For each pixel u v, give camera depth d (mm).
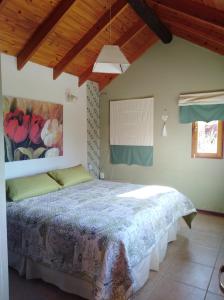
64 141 4562
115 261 2018
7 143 3514
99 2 3463
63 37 3748
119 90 5266
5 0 2762
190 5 3135
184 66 4586
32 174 3932
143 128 5043
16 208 2781
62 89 4473
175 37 4625
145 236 2391
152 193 3348
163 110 4828
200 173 4582
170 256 2992
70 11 3371
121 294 1985
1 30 3158
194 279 2531
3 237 1526
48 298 2256
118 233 2117
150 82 4922
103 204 2850
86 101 5098
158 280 2520
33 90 3914
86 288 2186
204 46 4332
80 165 4605
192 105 4512
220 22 2920
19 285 2453
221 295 2285
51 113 4223
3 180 1513
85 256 2117
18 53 3602
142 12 3365
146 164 5062
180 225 3979
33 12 3141
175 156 4777
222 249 3166
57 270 2330
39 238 2451
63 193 3422
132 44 4613
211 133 4465
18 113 3648
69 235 2254
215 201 4473
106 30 4016
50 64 4133
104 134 5535
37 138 3982
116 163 5426
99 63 2732
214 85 4348
